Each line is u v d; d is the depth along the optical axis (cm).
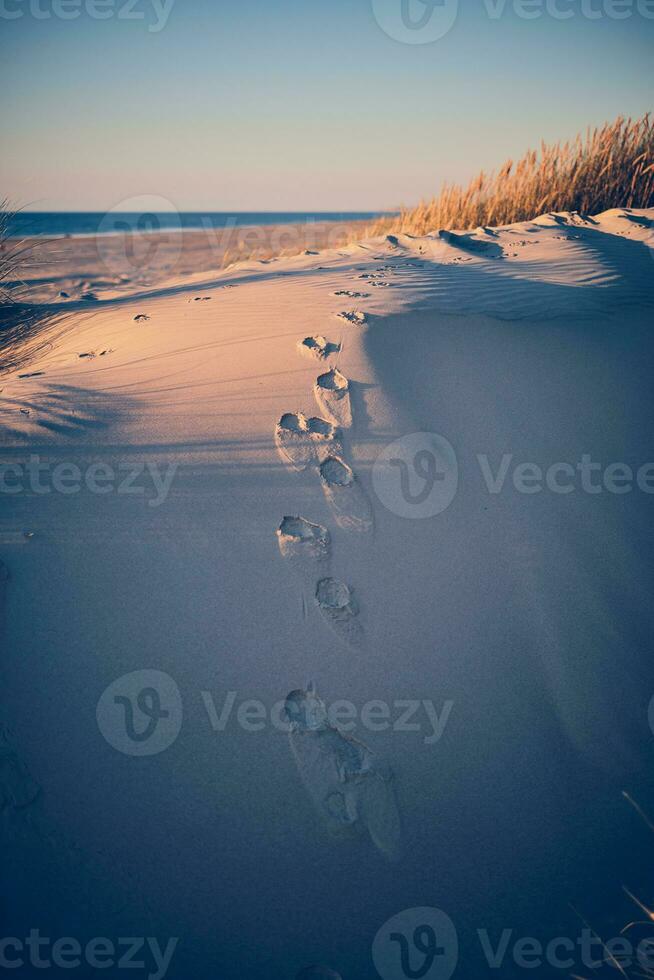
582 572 219
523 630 202
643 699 195
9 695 175
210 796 166
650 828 172
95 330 379
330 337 296
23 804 159
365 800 169
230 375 277
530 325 323
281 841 161
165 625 191
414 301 336
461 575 211
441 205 723
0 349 386
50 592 195
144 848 158
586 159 662
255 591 199
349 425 249
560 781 178
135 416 257
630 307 356
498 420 265
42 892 150
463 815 170
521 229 539
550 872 164
